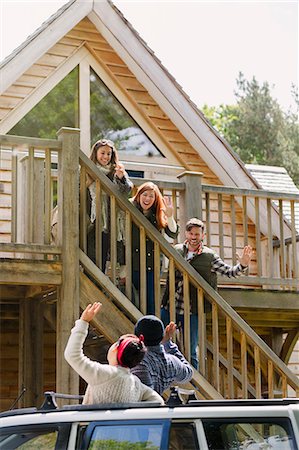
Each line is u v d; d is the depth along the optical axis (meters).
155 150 14.11
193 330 9.80
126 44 13.77
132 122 14.02
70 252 9.18
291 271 13.88
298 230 14.12
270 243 11.70
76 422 5.07
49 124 13.34
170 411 5.05
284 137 44.91
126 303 9.27
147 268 9.79
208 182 14.39
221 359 12.48
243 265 9.77
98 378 5.84
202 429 4.99
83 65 13.66
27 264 9.12
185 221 11.12
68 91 13.55
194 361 9.74
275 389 13.71
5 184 12.85
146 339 6.67
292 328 14.12
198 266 9.88
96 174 9.45
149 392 6.08
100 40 13.80
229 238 14.49
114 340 9.20
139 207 9.79
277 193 11.80
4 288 11.49
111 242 9.39
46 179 9.40
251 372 14.53
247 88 46.19
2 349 12.91
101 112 13.80
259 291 11.70
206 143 14.17
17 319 13.00
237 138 45.31
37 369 11.57
